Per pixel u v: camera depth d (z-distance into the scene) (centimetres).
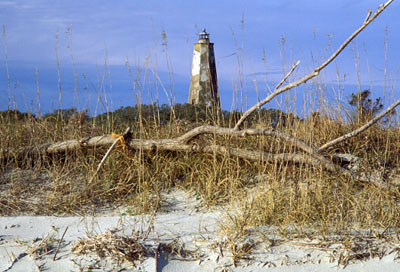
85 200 506
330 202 440
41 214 477
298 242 368
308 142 562
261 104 508
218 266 339
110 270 333
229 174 521
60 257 352
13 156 585
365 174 508
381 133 609
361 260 348
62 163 591
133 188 534
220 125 655
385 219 413
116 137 566
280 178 509
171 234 393
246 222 395
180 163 559
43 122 662
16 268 340
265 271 334
